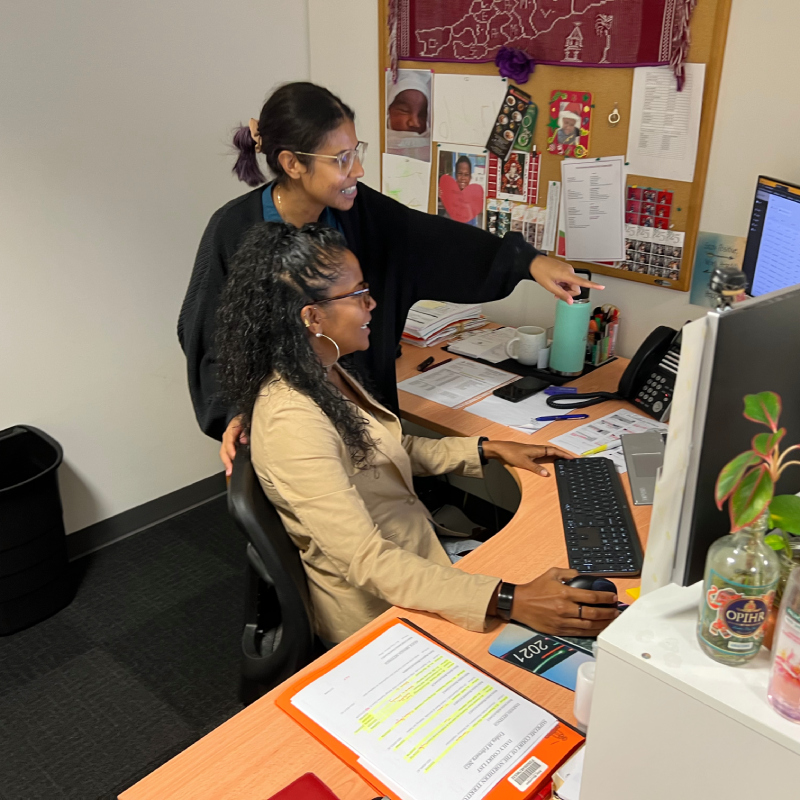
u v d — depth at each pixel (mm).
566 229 2223
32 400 2389
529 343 2141
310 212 1770
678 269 2039
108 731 1926
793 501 737
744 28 1761
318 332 1352
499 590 1179
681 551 831
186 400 2785
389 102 2549
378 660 1098
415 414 1910
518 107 2223
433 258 1938
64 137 2238
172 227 2570
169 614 2338
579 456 1669
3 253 2207
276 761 950
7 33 2057
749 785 706
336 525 1248
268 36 2629
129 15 2275
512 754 937
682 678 722
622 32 1941
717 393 764
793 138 1760
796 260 1520
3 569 2162
